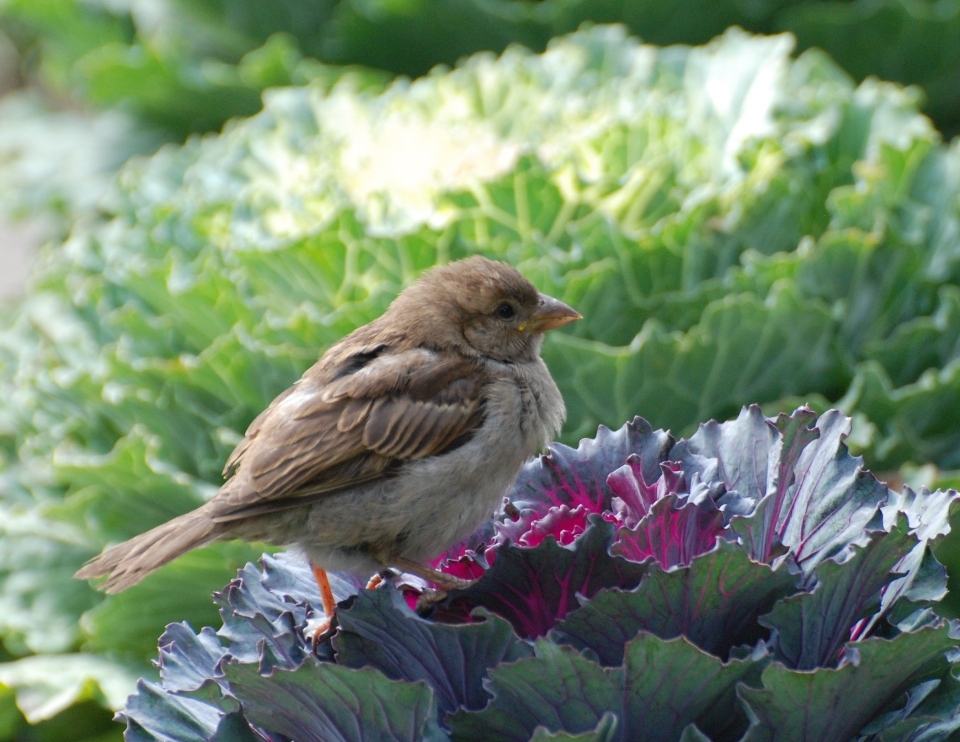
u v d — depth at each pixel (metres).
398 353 6.04
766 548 4.59
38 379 8.78
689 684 3.98
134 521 8.46
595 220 8.27
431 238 8.15
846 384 8.29
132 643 8.23
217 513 5.54
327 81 11.43
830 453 4.90
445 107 10.28
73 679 7.93
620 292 8.08
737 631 4.28
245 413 8.29
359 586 5.80
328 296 8.45
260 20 12.61
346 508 5.60
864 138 9.55
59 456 8.13
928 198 8.97
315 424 5.68
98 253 9.88
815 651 4.25
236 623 4.93
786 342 7.86
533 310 6.36
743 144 8.67
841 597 4.30
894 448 7.86
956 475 7.38
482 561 5.26
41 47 15.45
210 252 8.77
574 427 7.93
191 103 12.41
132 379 8.31
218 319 8.52
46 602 8.40
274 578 5.35
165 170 10.83
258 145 10.32
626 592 4.08
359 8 11.76
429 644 4.30
